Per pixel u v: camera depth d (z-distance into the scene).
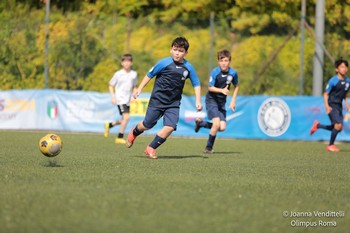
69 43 59.34
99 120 48.75
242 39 59.50
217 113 30.88
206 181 17.88
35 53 59.50
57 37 59.59
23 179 17.39
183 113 47.69
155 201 13.98
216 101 30.97
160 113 25.08
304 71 56.50
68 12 62.03
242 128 46.25
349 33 56.72
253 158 28.33
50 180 17.23
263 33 59.34
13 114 50.66
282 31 59.09
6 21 60.53
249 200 14.58
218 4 60.81
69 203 13.53
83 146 33.38
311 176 20.77
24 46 59.78
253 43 58.94
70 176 18.27
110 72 58.34
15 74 59.03
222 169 21.89
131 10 62.09
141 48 59.88
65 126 49.38
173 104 25.03
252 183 17.86
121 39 60.09
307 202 14.69
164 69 24.27
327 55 48.34
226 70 30.52
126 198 14.30
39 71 59.06
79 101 49.25
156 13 61.75
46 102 49.94
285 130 45.28
